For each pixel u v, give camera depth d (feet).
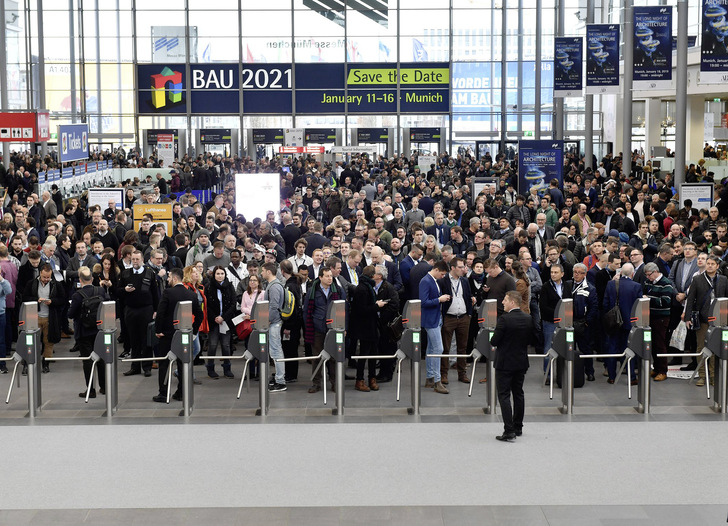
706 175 101.24
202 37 157.07
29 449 33.83
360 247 48.14
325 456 32.78
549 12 156.25
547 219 65.77
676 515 27.30
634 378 43.91
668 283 43.19
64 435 35.55
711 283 42.60
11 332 48.34
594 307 42.55
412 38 157.28
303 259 48.52
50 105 158.51
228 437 35.12
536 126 143.64
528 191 95.04
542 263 50.52
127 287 43.98
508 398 34.35
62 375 45.55
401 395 41.39
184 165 120.98
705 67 72.64
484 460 32.24
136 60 157.17
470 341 46.75
